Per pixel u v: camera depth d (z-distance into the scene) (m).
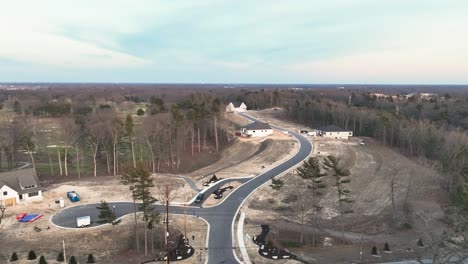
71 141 91.62
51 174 85.31
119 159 99.31
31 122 106.19
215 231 53.97
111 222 51.69
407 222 56.75
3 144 88.56
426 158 98.94
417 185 76.75
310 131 125.69
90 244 49.84
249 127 122.75
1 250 47.03
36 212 60.59
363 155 97.88
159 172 89.50
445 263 36.19
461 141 87.31
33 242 49.66
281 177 79.62
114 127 94.12
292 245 50.53
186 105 131.12
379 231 56.97
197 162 100.62
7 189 63.78
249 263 44.12
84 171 89.25
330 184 75.94
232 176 81.69
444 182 77.12
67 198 67.94
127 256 46.47
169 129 101.00
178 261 44.72
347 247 50.06
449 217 45.88
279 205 65.81
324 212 63.94
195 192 71.94
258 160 94.44
